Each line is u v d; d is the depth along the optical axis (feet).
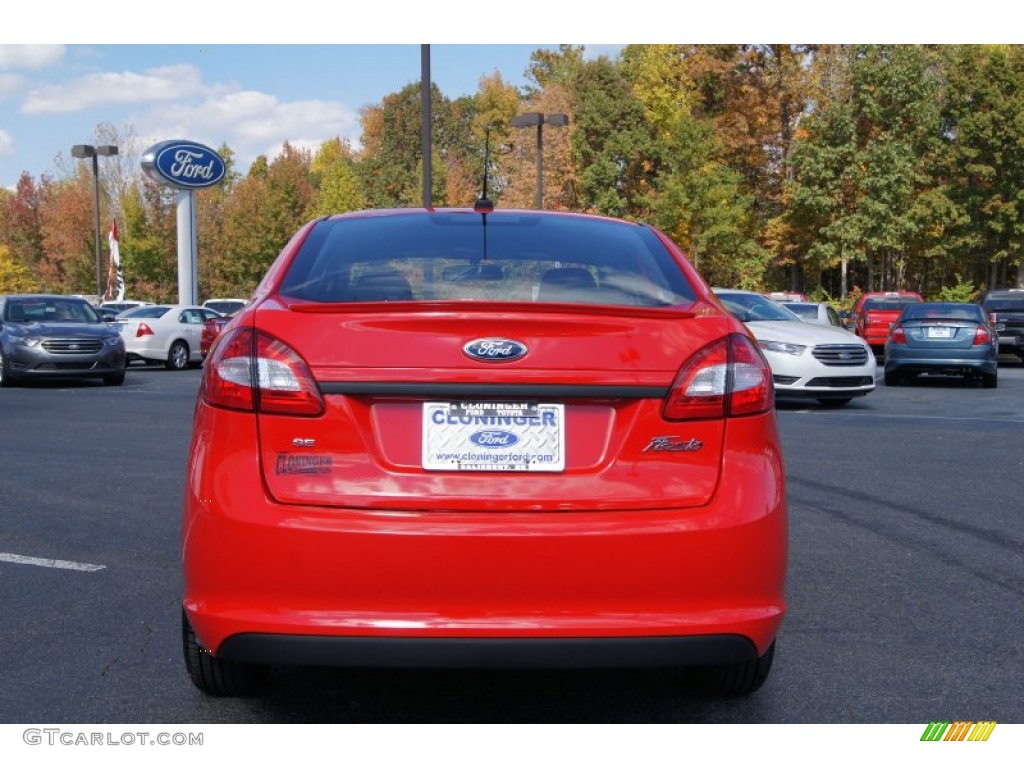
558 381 9.47
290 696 11.84
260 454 9.48
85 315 60.90
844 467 28.07
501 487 9.37
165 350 78.84
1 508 22.09
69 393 52.29
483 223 12.66
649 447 9.59
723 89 192.54
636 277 11.49
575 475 9.48
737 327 10.23
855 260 173.68
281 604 9.18
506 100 266.16
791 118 186.09
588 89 200.85
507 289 11.11
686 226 161.79
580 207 191.52
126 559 17.87
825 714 11.45
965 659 13.26
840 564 17.99
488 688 12.14
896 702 11.81
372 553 9.07
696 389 9.70
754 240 182.80
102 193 209.87
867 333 88.38
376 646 9.06
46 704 11.54
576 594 9.16
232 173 280.51
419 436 9.46
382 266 11.38
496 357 9.44
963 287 159.02
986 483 25.72
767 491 9.71
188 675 12.42
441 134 279.28
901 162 155.74
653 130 195.52
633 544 9.20
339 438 9.43
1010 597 16.05
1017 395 52.49
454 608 9.12
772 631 9.66
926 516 21.84
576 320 9.61
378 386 9.41
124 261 186.80
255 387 9.53
